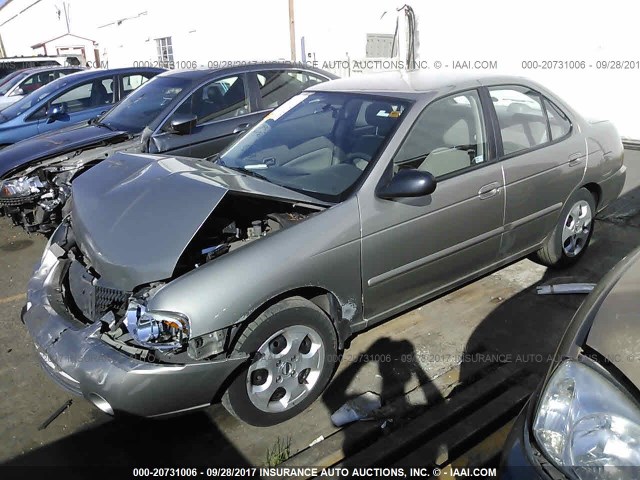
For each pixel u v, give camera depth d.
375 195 2.89
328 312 2.89
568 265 4.27
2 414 2.92
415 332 3.51
